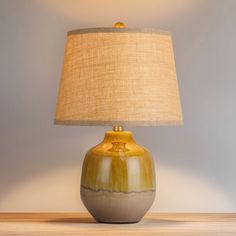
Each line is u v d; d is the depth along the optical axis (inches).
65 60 75.4
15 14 92.4
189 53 92.8
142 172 75.9
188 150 93.4
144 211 77.2
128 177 75.1
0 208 92.7
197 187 93.7
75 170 93.0
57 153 92.9
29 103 92.8
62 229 73.6
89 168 76.4
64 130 93.0
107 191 75.1
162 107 72.6
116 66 71.6
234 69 93.1
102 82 71.6
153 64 72.7
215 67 93.0
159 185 93.6
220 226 76.5
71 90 73.1
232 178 93.8
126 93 71.3
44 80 92.8
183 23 92.8
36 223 78.7
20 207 92.9
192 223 79.0
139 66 72.0
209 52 93.0
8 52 92.5
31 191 93.0
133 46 72.0
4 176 92.8
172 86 74.5
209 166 93.7
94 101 71.4
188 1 92.8
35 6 92.4
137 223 78.0
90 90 71.7
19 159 92.8
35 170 92.9
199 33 93.0
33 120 92.8
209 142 93.6
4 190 92.8
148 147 93.1
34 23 92.4
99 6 92.7
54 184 92.9
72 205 93.1
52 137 92.9
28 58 92.7
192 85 93.0
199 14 92.9
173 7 92.8
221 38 93.0
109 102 71.2
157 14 92.8
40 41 92.6
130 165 75.3
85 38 72.7
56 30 92.7
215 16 93.1
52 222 79.7
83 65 72.5
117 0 92.7
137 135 93.0
